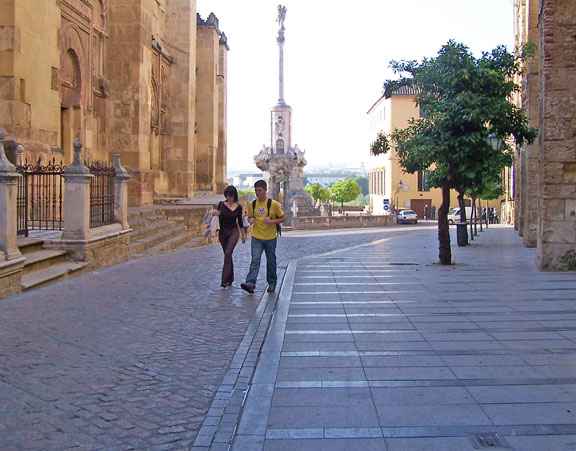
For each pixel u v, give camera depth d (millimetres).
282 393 5156
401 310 8633
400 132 16203
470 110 13477
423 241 25344
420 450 4035
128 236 14500
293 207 58094
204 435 4344
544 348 6465
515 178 31828
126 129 22125
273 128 67250
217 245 20359
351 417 4617
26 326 7289
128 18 21906
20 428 4398
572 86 12742
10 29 12875
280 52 67000
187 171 30625
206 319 8008
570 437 4207
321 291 10406
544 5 12883
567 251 13008
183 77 30750
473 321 7809
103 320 7754
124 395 5113
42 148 13914
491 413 4660
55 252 11453
